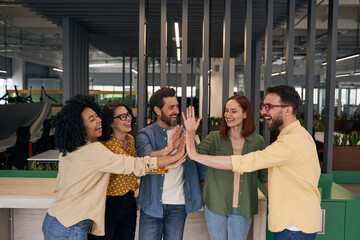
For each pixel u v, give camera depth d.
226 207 1.70
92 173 1.44
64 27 5.21
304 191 1.46
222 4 4.53
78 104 1.43
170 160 1.58
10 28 14.11
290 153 1.43
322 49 16.03
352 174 4.62
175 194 1.76
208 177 1.76
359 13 10.88
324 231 2.42
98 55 20.66
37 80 18.78
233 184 1.72
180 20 5.55
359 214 2.41
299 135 1.45
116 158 1.46
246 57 3.16
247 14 3.13
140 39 3.17
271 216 1.54
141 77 3.19
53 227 1.43
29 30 15.23
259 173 1.91
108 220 1.65
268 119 1.59
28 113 6.02
